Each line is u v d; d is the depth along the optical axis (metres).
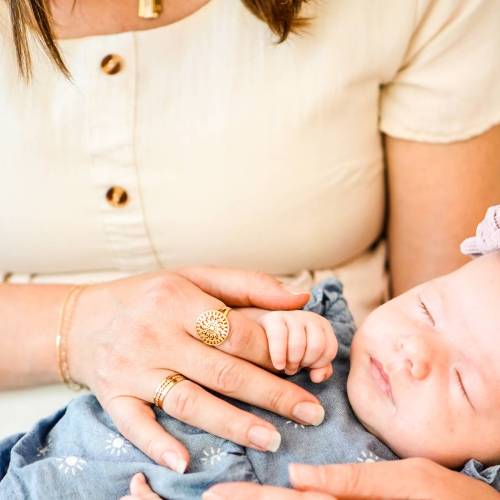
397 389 0.93
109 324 0.99
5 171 1.08
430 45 1.07
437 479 0.82
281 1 0.96
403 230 1.23
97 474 0.89
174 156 1.07
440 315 0.96
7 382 1.10
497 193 1.18
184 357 0.92
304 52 1.03
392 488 0.81
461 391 0.91
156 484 0.87
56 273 1.23
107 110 1.04
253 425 0.87
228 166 1.08
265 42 1.03
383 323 0.99
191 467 0.89
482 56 1.08
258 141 1.07
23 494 0.89
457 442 0.91
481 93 1.10
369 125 1.13
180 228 1.13
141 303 0.97
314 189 1.12
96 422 0.95
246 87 1.04
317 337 0.94
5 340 1.06
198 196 1.10
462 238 1.18
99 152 1.06
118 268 1.20
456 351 0.93
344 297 1.21
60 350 1.05
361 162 1.13
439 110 1.11
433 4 1.04
